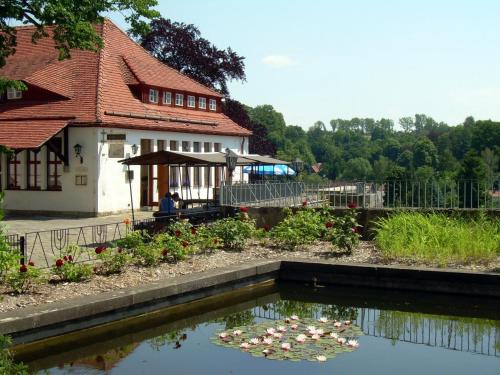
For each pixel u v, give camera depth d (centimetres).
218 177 3544
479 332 1106
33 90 2850
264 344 972
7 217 2555
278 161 2925
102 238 1809
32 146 2445
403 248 1466
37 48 3206
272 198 2216
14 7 1716
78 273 1175
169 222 1717
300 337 988
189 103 3512
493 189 1688
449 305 1284
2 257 1055
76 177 2623
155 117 3025
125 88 3061
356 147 13412
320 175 12000
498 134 8619
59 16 1772
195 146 3334
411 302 1318
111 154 2080
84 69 2975
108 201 2664
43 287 1110
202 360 909
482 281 1265
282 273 1449
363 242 1694
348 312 1242
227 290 1302
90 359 955
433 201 1747
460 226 1550
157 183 3023
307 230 1644
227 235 1575
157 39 4344
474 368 906
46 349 957
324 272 1409
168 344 1012
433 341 1042
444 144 10962
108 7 1930
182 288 1191
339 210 1781
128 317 1087
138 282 1191
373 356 939
